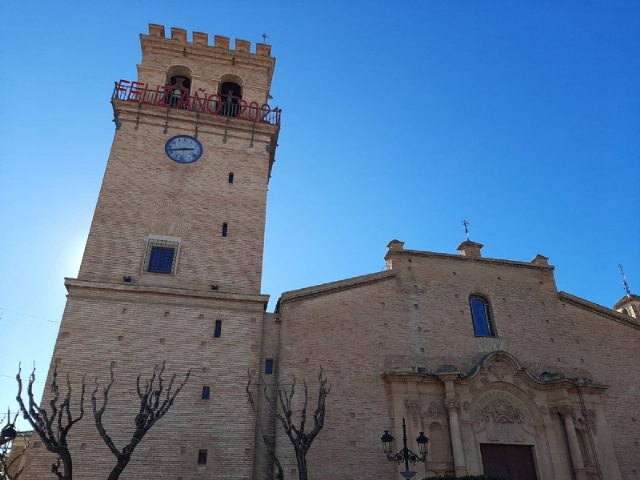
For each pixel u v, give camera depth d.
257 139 28.77
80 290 21.84
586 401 24.92
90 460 18.83
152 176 26.02
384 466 21.56
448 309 26.53
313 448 21.25
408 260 27.47
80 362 20.38
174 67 30.86
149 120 27.64
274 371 22.45
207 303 22.91
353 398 22.73
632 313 32.31
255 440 20.86
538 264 29.48
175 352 21.48
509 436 23.75
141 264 23.47
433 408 23.34
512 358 25.02
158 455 19.44
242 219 25.95
